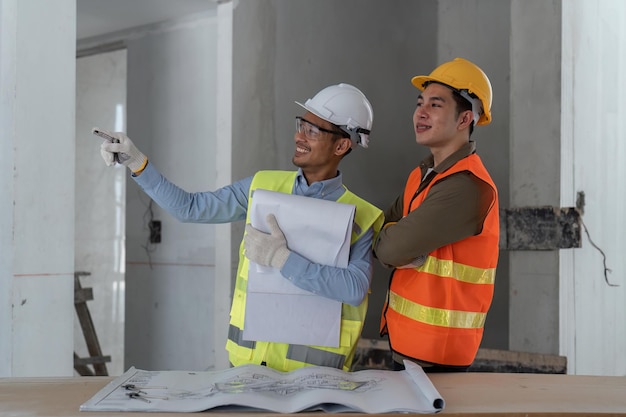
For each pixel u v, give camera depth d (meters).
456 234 1.94
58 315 2.95
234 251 4.01
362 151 4.88
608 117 4.02
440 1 5.39
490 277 2.08
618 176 4.11
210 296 4.34
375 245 2.01
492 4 5.20
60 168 2.96
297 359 1.80
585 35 3.81
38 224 2.87
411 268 2.06
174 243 4.55
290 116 4.31
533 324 3.71
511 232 3.76
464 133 2.15
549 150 3.69
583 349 3.75
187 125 4.53
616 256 4.07
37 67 2.86
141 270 4.75
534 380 1.60
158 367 4.62
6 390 1.43
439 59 5.39
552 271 3.65
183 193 1.96
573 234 3.60
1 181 2.83
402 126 5.20
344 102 1.99
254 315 1.79
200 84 4.46
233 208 2.04
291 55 4.30
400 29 5.20
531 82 3.76
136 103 4.83
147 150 4.75
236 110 3.94
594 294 3.87
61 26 2.95
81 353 6.39
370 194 4.95
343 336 1.82
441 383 1.55
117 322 6.57
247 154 4.01
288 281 1.79
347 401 1.29
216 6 4.27
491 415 1.29
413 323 2.03
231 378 1.48
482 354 3.80
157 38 4.72
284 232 1.75
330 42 4.61
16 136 2.79
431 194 1.98
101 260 6.52
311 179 2.02
